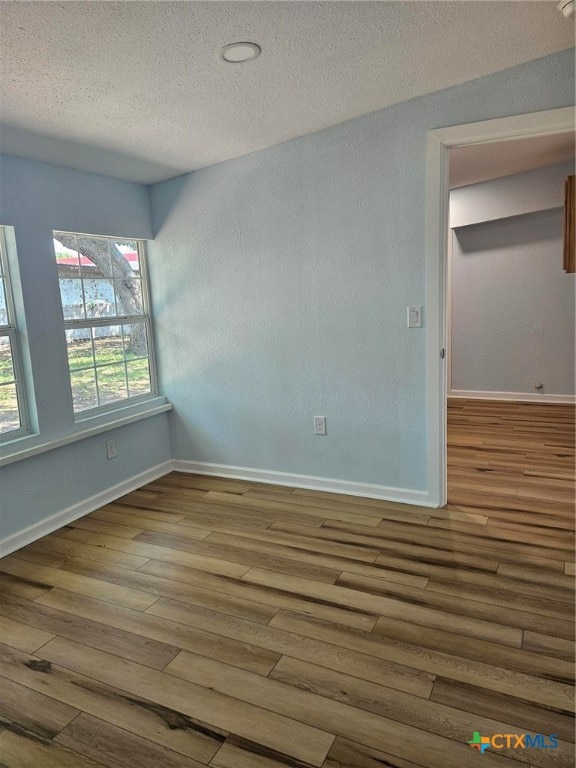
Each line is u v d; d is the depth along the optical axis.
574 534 2.80
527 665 1.87
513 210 5.41
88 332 3.45
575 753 1.52
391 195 3.02
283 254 3.40
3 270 2.91
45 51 1.88
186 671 1.92
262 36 1.96
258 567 2.61
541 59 2.54
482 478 3.64
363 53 2.21
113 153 3.06
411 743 1.57
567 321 5.52
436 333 3.02
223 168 3.49
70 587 2.50
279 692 1.80
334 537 2.88
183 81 2.26
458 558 2.60
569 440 4.42
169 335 3.93
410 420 3.19
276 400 3.61
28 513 2.98
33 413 3.03
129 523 3.18
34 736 1.67
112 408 3.63
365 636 2.06
